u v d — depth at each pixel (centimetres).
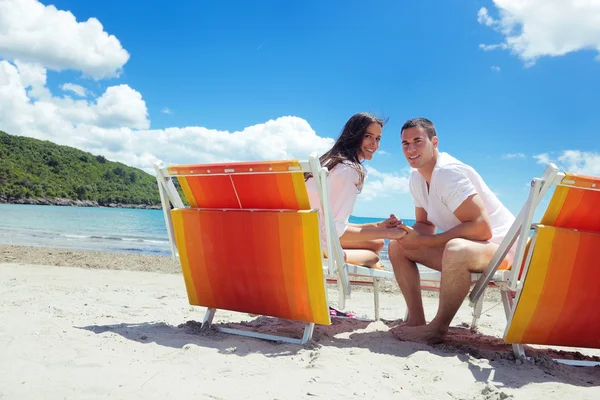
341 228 334
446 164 335
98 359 254
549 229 252
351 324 384
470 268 301
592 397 223
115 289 585
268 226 294
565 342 278
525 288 262
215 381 231
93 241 1811
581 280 259
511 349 317
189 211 324
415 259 348
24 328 313
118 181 12450
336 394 220
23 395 201
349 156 343
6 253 1044
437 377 246
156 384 221
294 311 304
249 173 292
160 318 401
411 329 322
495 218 340
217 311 454
